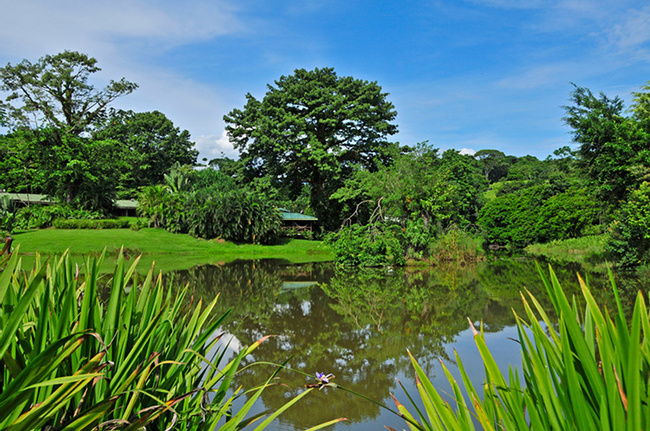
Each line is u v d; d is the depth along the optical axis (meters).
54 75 38.22
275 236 34.66
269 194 38.44
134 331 1.90
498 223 41.12
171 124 61.31
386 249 19.98
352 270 18.61
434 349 6.50
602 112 19.50
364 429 3.94
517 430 1.31
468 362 5.83
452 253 21.67
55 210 36.25
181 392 1.97
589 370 1.07
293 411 4.38
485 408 1.51
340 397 4.73
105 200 40.41
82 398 1.40
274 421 4.14
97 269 1.68
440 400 1.42
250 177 41.72
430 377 5.29
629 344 0.92
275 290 12.56
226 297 11.26
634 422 0.89
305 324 8.15
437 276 16.17
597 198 21.12
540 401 1.23
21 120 36.91
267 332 7.51
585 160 20.77
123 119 43.81
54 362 1.20
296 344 6.78
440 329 7.74
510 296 11.30
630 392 0.90
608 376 0.98
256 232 32.91
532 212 37.84
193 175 50.38
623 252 16.80
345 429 3.94
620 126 18.86
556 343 1.25
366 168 41.84
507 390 1.34
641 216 15.70
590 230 32.09
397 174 21.91
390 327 7.89
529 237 37.06
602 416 0.97
